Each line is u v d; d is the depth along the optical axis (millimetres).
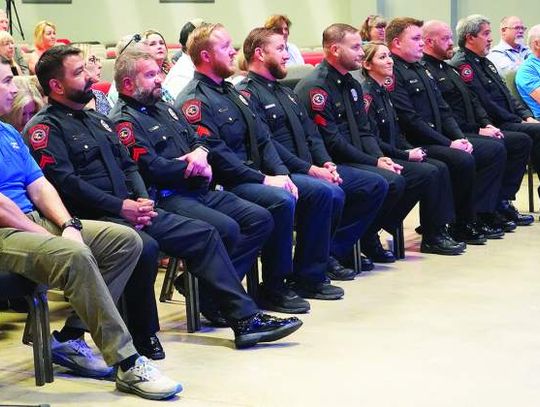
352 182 4527
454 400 3008
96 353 3510
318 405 2980
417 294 4266
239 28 10836
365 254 4887
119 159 3648
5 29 6605
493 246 5211
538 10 10500
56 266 3012
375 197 4535
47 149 3426
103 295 3041
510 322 3824
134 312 3396
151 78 3789
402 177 4727
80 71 3461
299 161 4406
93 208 3475
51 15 9242
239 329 3545
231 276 3555
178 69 5160
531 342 3570
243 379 3223
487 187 5395
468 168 5168
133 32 9859
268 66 4434
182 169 3764
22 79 3775
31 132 3447
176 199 3797
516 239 5359
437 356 3430
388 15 11500
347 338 3654
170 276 4242
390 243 5273
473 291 4297
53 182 3432
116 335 3061
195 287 3771
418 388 3117
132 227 3498
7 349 3586
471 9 10945
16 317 4008
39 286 3143
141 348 3432
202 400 3045
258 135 4215
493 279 4504
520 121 5871
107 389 3156
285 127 4453
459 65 5727
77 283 3010
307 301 4086
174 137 3869
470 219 5273
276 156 4258
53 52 3469
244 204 3873
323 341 3623
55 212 3305
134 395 3090
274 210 3953
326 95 4684
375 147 4816
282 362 3391
